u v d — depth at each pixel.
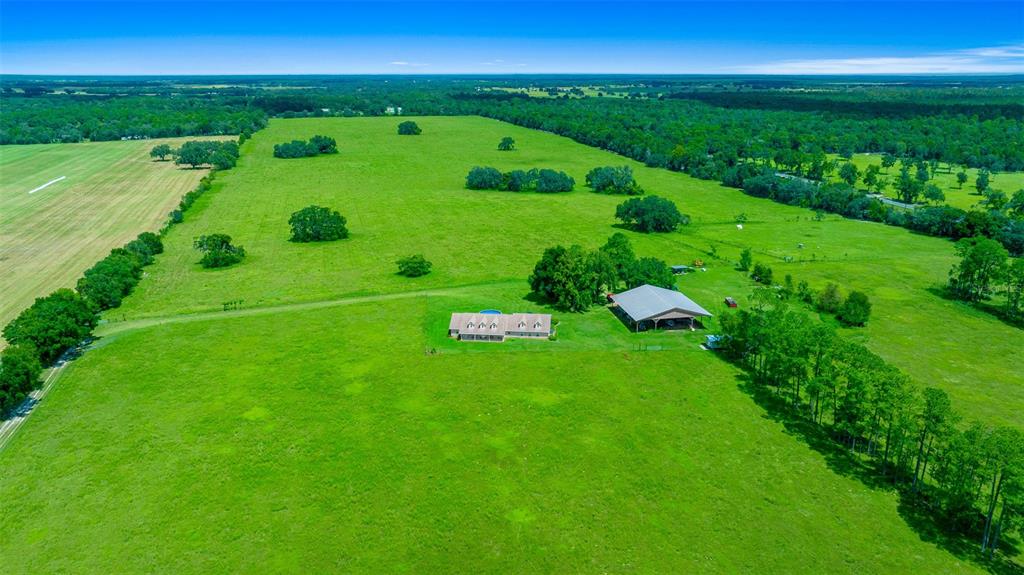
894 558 49.44
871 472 59.91
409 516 53.28
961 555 49.84
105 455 61.06
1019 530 47.81
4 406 67.31
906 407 57.16
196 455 61.06
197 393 72.44
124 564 48.09
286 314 96.12
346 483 57.28
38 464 59.66
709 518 53.53
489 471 59.19
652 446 63.44
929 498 56.12
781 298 103.81
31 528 51.62
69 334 81.06
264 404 70.19
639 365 80.69
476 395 72.56
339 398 71.56
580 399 72.12
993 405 71.12
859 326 94.25
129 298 104.38
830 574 47.81
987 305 102.75
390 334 88.69
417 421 67.19
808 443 64.38
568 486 57.31
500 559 48.84
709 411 70.00
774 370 74.12
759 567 48.41
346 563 48.34
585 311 99.75
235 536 50.88
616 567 48.19
